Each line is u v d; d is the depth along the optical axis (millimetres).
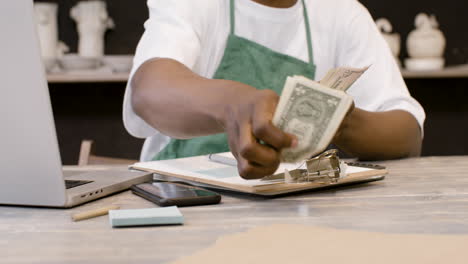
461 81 3025
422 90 3033
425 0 2939
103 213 707
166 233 607
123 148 2934
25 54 686
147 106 974
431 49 2688
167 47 1199
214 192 819
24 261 512
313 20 1560
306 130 641
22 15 673
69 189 812
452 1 2953
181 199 755
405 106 1388
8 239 592
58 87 2891
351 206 742
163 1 1365
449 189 861
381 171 918
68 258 519
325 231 561
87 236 600
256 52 1477
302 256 479
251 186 793
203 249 506
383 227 623
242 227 631
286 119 635
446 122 3051
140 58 1176
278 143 633
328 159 837
